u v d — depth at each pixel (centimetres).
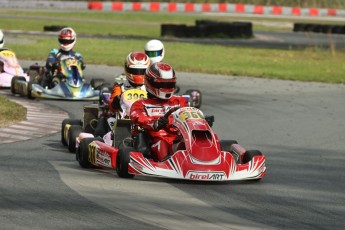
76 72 5116
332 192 2612
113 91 3219
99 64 7275
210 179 2580
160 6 17288
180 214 2194
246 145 3606
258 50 9706
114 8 16950
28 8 16250
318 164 3175
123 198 2366
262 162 2714
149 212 2202
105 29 12200
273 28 14450
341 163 3216
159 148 2750
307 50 9844
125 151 2655
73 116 4325
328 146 3638
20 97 5141
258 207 2336
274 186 2675
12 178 2641
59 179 2644
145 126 2827
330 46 10712
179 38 11419
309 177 2883
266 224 2128
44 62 7231
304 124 4306
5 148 3259
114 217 2130
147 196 2406
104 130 3231
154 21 14525
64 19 13825
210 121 2834
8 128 3772
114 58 7756
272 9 17912
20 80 5200
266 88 6019
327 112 4819
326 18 17388
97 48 8825
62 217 2119
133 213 2183
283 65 7981
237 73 6962
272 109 4881
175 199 2384
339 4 18812
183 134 2675
